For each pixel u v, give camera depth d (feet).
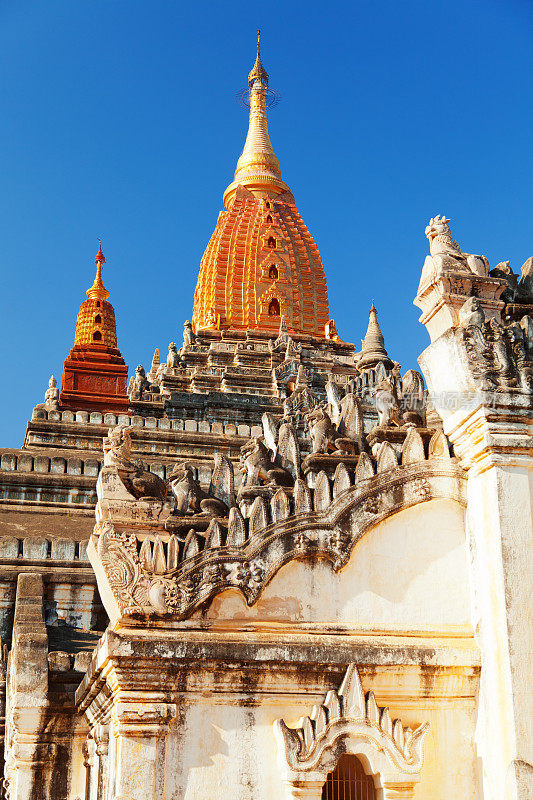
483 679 41.16
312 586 41.50
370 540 42.70
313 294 190.70
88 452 114.32
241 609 40.47
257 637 39.78
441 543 43.45
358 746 39.24
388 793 39.17
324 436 55.93
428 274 44.52
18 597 68.74
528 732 38.45
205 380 154.40
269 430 63.67
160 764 37.47
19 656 52.70
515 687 38.86
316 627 40.88
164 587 39.45
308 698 39.91
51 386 135.85
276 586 41.11
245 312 185.47
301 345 175.11
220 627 39.75
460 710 41.68
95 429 118.42
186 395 144.46
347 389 102.99
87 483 99.30
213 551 40.52
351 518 42.37
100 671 40.81
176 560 39.91
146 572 39.47
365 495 42.75
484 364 41.63
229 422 143.43
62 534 87.86
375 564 42.50
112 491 43.91
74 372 211.82
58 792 51.08
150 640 37.99
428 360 44.57
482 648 41.50
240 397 145.07
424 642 41.63
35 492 97.96
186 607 39.50
